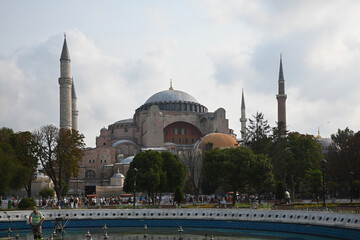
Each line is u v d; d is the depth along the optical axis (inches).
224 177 2124.8
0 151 1974.7
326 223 1135.0
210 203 2279.8
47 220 1489.9
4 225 1454.2
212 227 1424.7
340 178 2955.2
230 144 4015.8
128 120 5241.1
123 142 4498.0
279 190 1955.0
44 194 3272.6
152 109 4421.8
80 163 4168.3
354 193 2817.4
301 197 3041.3
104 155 4247.0
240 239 1116.5
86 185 3909.9
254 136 2925.7
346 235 1057.5
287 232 1244.5
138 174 2218.3
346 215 1088.2
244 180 2121.1
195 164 3607.3
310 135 3038.9
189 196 2787.9
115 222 1512.1
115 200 2696.9
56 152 2429.9
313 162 2842.0
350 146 2802.7
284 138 2881.4
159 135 4397.1
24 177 2194.9
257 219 1344.7
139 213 1535.4
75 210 1535.4
